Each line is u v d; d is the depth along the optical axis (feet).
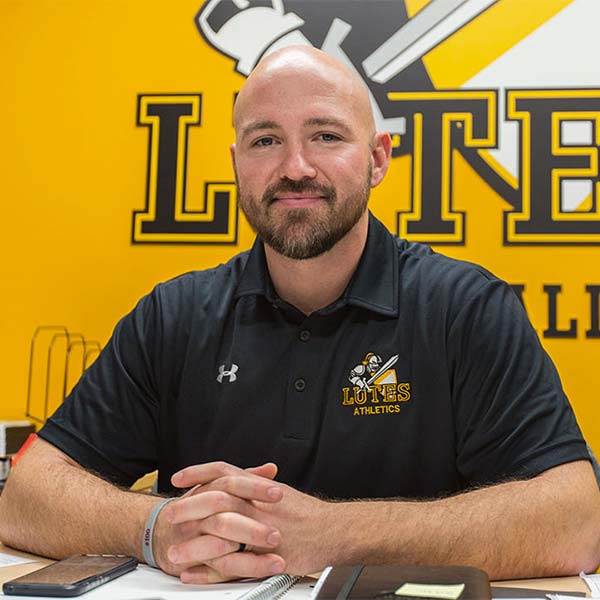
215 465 3.34
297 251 4.12
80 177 8.99
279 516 3.14
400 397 4.16
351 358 4.24
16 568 3.31
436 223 8.54
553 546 3.23
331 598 2.41
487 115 8.59
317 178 4.08
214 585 2.96
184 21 9.05
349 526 3.14
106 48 9.09
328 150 4.11
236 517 3.03
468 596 2.39
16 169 9.04
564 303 8.36
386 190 8.63
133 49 9.07
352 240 4.25
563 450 3.59
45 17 9.15
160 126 8.96
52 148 9.03
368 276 4.35
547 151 8.51
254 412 4.30
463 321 4.14
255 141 4.16
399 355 4.21
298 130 4.10
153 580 3.01
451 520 3.18
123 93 9.04
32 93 9.09
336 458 4.16
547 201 8.46
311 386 4.22
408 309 4.27
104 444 4.31
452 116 8.63
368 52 8.79
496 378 3.95
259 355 4.35
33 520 3.60
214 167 8.89
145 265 8.87
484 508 3.24
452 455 4.14
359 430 4.16
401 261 4.49
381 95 8.72
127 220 8.91
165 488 4.53
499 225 8.50
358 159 4.16
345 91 4.18
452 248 8.50
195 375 4.43
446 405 4.12
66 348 8.84
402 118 8.68
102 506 3.46
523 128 8.54
